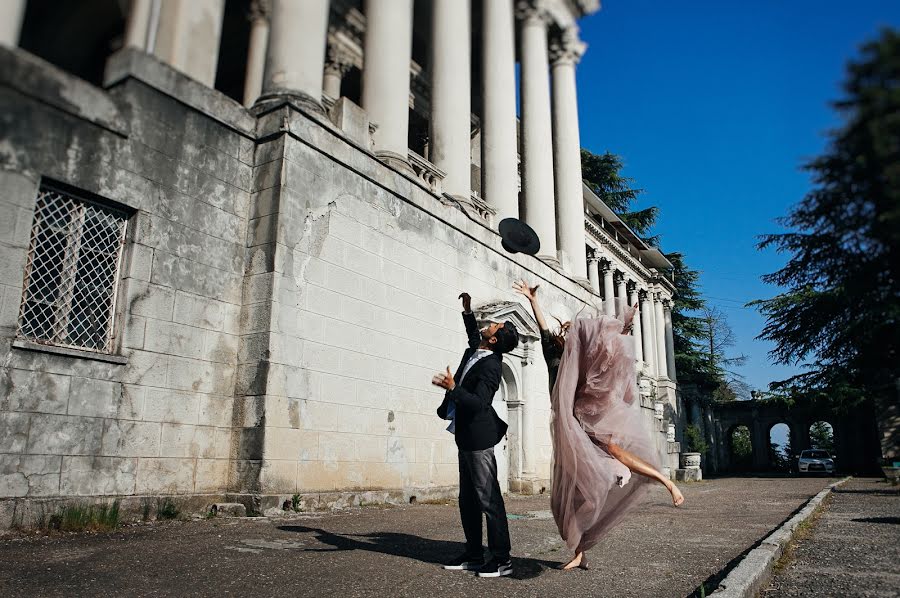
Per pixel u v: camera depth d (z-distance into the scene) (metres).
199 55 8.66
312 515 8.16
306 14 10.30
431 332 12.00
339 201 10.14
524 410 14.78
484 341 4.68
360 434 9.89
